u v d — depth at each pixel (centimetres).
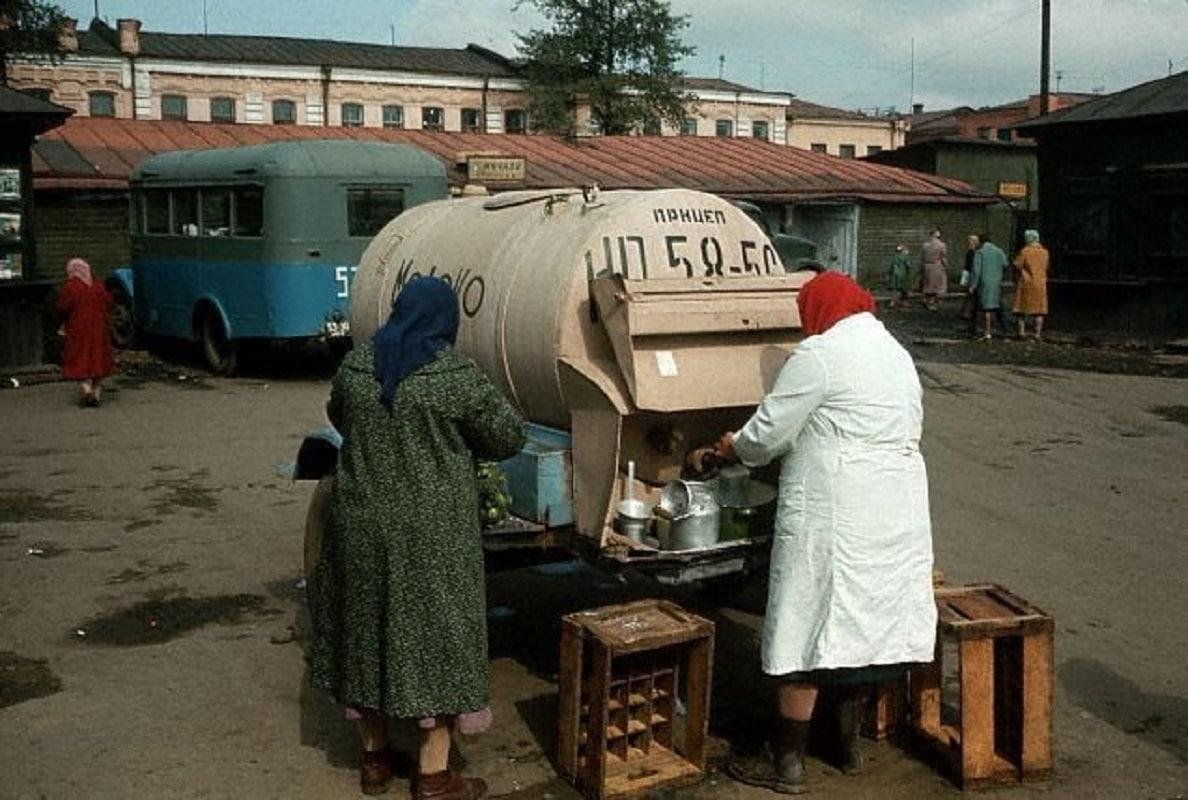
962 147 3569
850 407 403
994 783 438
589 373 466
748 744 472
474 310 536
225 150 1585
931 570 430
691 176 2895
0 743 474
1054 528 804
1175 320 1884
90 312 1320
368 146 1535
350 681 398
